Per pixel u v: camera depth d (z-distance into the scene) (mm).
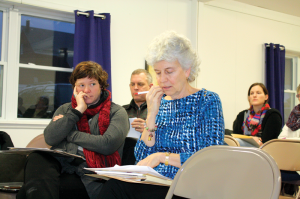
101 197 1039
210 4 4035
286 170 1628
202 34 3912
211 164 846
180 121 1180
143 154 1229
